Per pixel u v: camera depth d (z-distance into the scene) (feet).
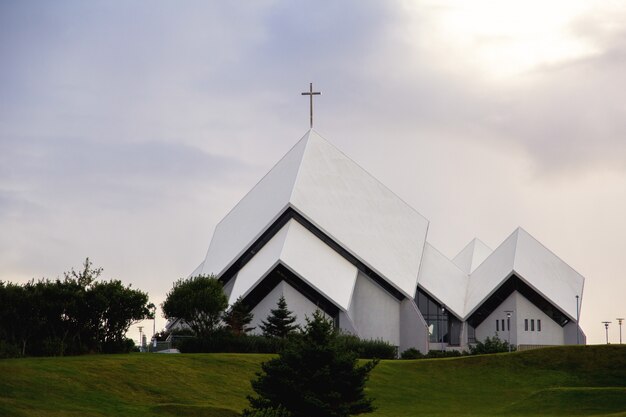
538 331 311.06
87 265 199.82
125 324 200.03
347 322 272.51
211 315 244.63
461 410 192.03
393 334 294.66
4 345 180.14
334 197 305.94
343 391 144.97
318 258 283.38
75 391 153.99
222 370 189.88
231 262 291.99
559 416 178.29
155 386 169.27
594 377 220.02
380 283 296.51
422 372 220.84
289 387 141.69
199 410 156.35
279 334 258.37
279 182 312.09
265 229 290.15
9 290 185.98
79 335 194.29
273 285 275.39
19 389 146.82
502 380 219.41
